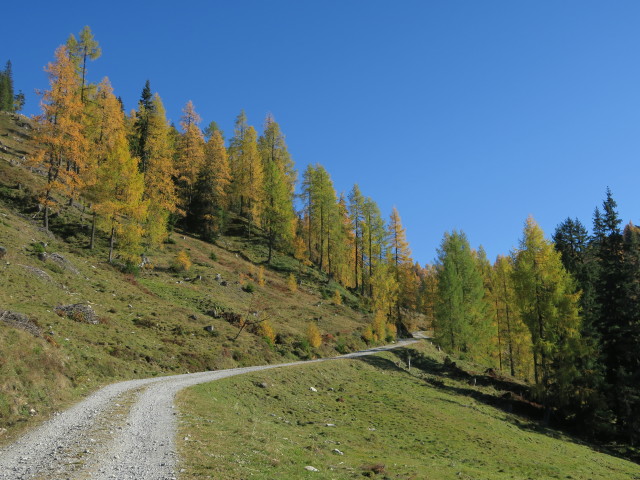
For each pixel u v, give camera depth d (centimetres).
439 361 5128
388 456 1720
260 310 4859
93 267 4012
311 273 7281
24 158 6009
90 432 1205
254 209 7562
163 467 938
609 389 3506
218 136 7431
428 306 7069
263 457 1138
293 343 4122
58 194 5431
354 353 4700
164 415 1466
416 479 1321
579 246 5488
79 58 5069
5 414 1256
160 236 5219
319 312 5725
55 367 1709
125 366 2314
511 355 5397
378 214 8175
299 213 8169
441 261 6256
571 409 3512
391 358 4609
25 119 7850
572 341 3400
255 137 8212
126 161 4500
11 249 3250
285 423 1977
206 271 5359
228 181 7500
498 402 3688
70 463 943
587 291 3916
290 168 9156
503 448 2314
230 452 1128
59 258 3553
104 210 4209
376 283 6669
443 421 2667
